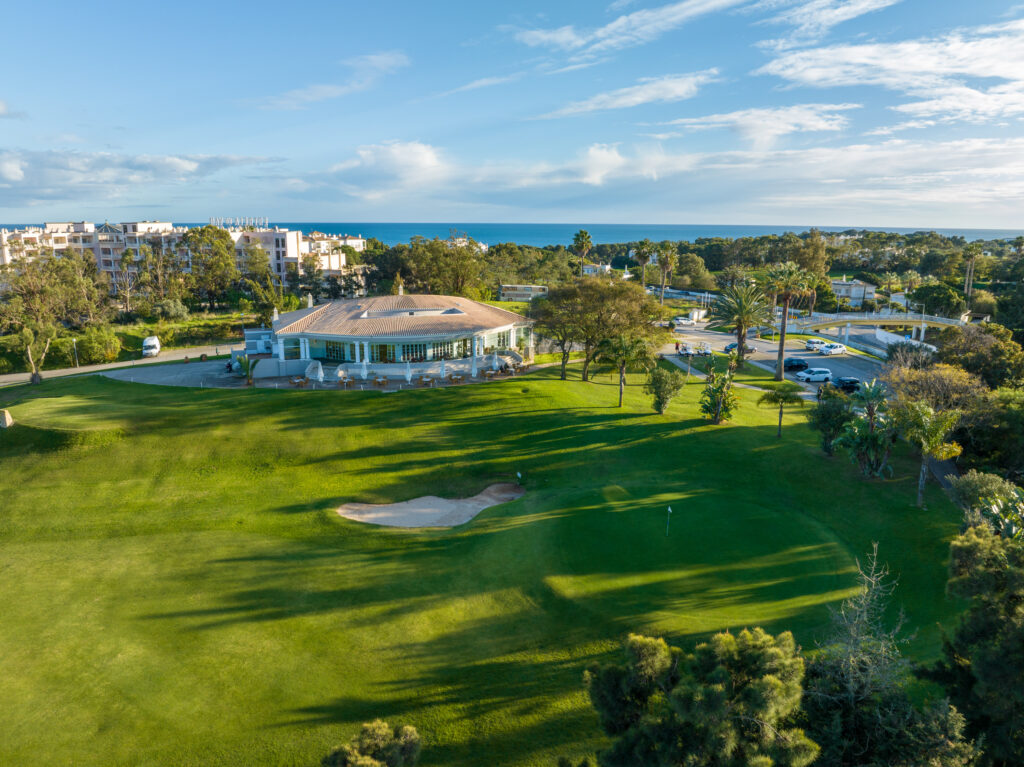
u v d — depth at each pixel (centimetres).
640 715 1553
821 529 3434
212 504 3981
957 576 1780
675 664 1557
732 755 1387
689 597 2692
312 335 6353
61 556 3375
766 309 7881
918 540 3322
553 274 18212
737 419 5441
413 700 2197
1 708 2202
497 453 4606
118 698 2239
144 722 2117
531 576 2914
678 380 5325
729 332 11369
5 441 4669
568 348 7181
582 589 2764
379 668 2373
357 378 6012
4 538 3616
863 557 3162
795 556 3042
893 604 2753
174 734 2058
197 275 13550
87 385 6116
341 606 2809
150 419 4934
